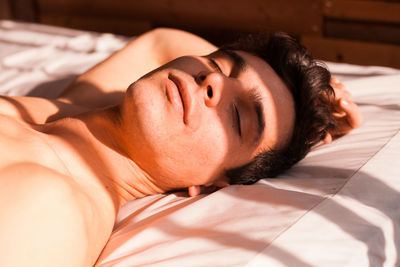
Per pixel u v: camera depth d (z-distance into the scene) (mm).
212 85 1007
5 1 3549
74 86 1429
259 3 2979
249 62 1131
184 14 3258
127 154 1076
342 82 1459
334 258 835
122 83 1451
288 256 816
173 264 805
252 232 864
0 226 748
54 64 1720
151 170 1077
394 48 2643
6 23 2215
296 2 2863
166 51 1521
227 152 1059
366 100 1394
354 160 1094
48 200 822
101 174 1042
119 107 1100
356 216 927
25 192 804
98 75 1446
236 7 3061
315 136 1161
